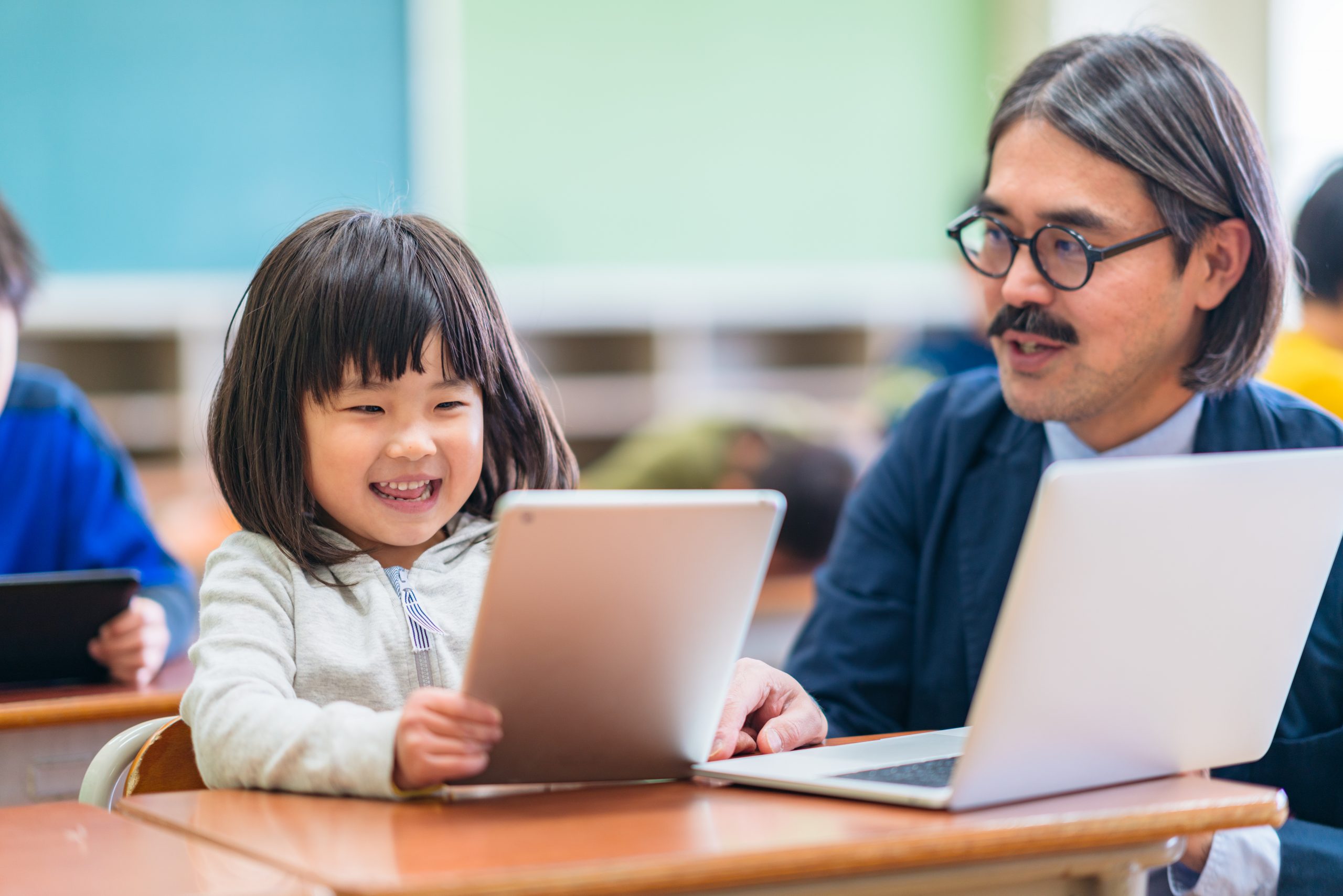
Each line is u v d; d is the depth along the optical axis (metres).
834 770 0.97
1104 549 0.83
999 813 0.83
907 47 4.89
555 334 4.76
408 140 4.45
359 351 1.14
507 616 0.87
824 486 3.63
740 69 4.76
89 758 1.56
